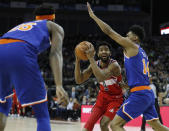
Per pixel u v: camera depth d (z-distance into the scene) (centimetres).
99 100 406
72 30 2783
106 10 2753
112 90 396
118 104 393
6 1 2683
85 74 399
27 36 250
